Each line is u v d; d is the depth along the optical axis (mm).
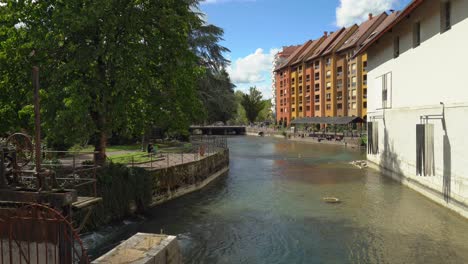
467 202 14352
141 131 19141
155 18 17031
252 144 57156
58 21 14391
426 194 18750
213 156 26516
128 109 17656
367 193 20422
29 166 11352
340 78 71438
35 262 7582
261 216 16328
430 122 17938
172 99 18594
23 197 7676
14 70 15781
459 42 15125
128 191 16094
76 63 15031
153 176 18281
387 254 11812
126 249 7699
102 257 7336
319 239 13281
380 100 27156
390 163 25062
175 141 41750
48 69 15359
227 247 12695
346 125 66312
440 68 16969
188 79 19797
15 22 16156
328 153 42281
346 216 16031
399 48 22906
